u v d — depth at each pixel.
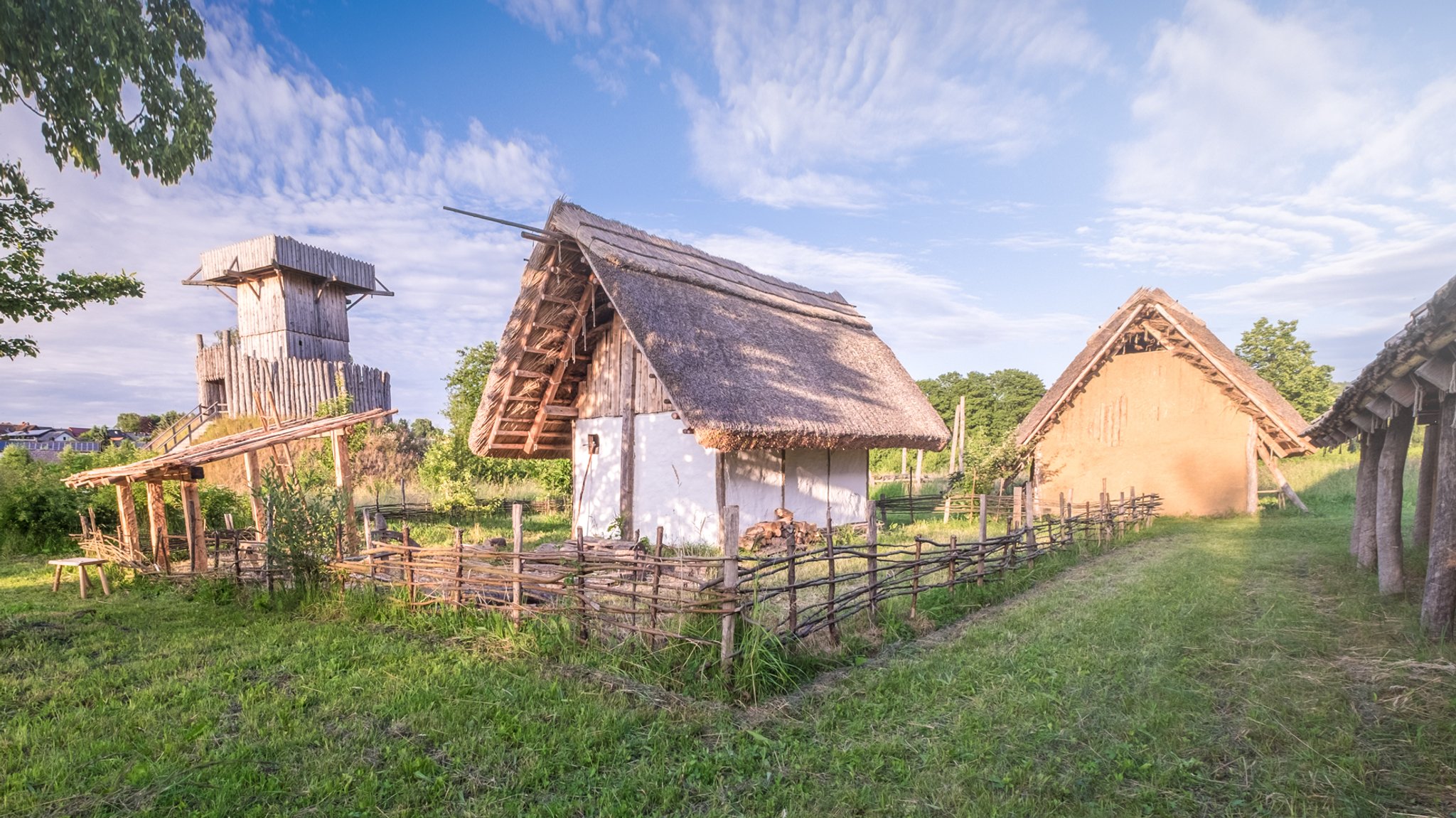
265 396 27.70
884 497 24.05
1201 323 19.38
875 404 16.02
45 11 6.16
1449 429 6.25
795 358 15.11
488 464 24.94
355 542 11.06
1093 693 5.18
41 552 13.77
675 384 11.69
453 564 7.70
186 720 4.92
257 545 9.23
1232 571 10.10
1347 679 5.31
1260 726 4.50
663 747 4.43
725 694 5.30
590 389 15.97
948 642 6.79
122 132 6.98
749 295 16.16
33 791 3.94
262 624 7.70
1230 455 18.77
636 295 12.64
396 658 6.30
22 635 7.23
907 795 3.86
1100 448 20.55
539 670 5.86
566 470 21.55
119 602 9.11
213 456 10.44
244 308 30.61
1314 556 11.20
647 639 6.13
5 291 8.75
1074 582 9.71
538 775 4.10
